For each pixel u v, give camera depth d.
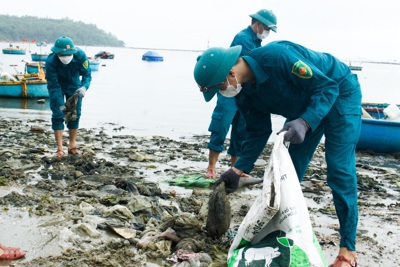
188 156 9.51
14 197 5.84
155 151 9.77
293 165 4.36
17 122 13.23
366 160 11.08
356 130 4.35
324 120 4.36
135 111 17.25
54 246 4.55
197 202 6.12
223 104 7.17
